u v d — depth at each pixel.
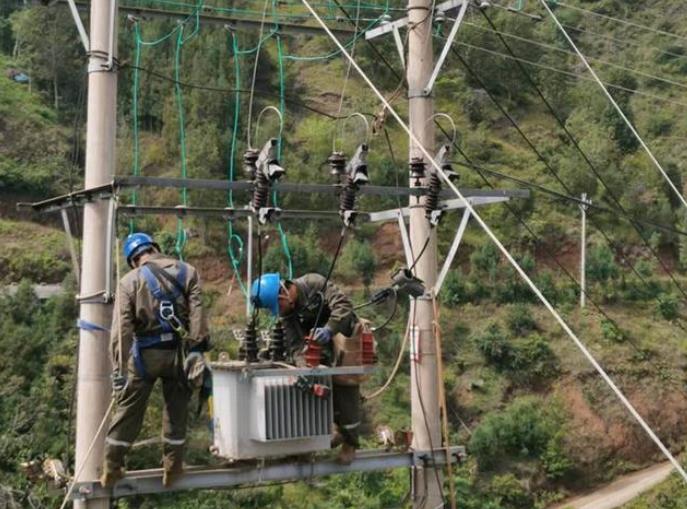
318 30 11.80
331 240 36.94
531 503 28.98
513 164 45.78
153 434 21.42
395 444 9.57
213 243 34.81
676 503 29.41
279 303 8.34
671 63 63.53
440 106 48.84
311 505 25.09
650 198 45.28
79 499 7.76
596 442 31.84
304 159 38.66
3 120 40.25
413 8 10.45
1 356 26.08
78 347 8.47
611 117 50.28
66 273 33.66
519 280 37.81
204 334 7.47
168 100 39.09
